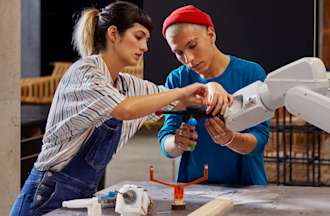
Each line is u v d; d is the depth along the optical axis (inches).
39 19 500.7
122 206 82.6
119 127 96.2
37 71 505.7
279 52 130.0
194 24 101.9
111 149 96.8
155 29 132.8
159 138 110.4
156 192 102.1
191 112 94.3
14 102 147.3
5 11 142.7
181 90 90.6
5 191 146.3
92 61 91.4
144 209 83.1
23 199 97.7
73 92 88.7
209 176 110.3
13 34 145.3
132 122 99.3
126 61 93.1
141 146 337.7
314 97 76.0
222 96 88.0
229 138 96.4
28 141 171.9
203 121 108.0
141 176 270.2
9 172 147.0
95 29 93.8
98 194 99.6
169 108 98.7
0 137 143.9
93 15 94.3
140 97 87.7
